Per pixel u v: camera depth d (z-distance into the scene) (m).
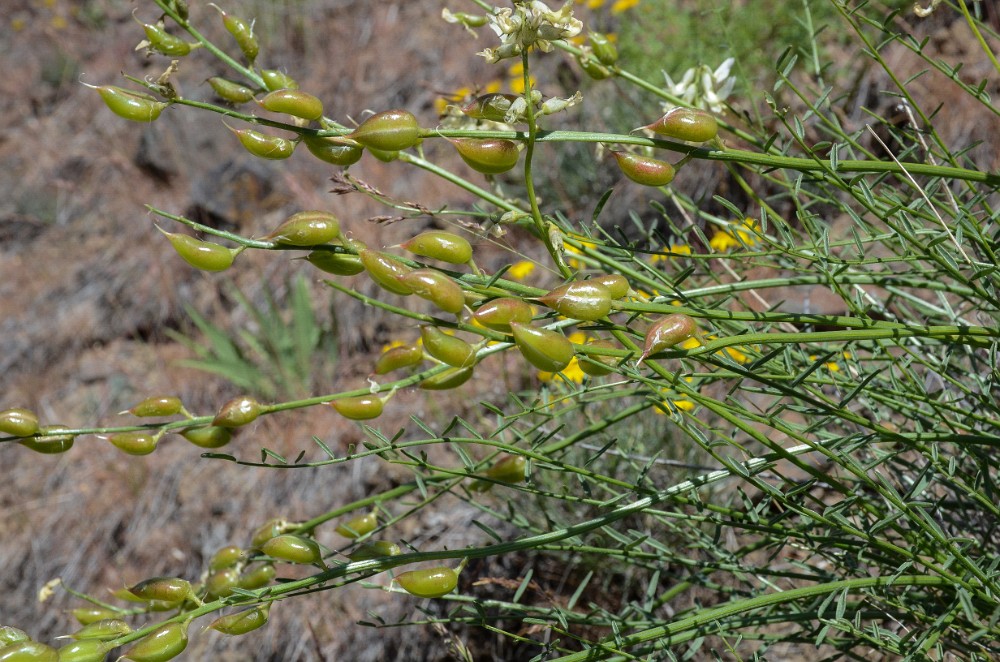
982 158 0.92
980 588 0.48
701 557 0.64
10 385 1.46
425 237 0.45
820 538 0.50
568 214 1.13
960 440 0.48
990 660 0.52
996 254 0.50
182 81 1.90
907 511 0.47
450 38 1.67
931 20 1.01
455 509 0.87
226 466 1.13
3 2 2.37
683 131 0.44
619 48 1.20
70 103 2.03
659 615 0.70
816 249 0.50
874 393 0.51
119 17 2.23
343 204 1.39
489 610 0.75
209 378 1.32
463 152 0.44
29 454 1.28
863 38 0.50
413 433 0.98
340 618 0.88
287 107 0.45
